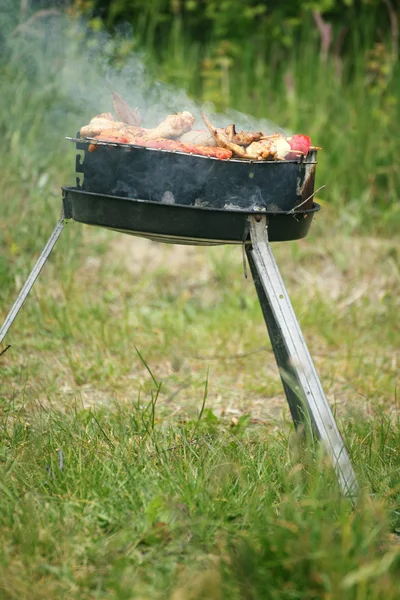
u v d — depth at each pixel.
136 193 3.55
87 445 3.98
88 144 3.65
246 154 3.66
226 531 3.23
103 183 3.62
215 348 6.31
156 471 3.70
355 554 2.94
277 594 2.80
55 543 3.10
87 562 3.07
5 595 2.85
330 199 8.76
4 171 7.92
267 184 3.60
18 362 5.69
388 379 5.54
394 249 7.91
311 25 10.61
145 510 3.31
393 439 4.26
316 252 8.01
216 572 2.90
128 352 6.02
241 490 3.55
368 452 4.07
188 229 3.54
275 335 4.29
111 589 2.89
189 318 6.94
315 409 3.63
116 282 7.43
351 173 8.87
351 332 6.68
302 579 2.85
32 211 7.60
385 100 9.52
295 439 3.79
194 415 4.55
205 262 7.88
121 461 3.75
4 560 2.99
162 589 2.89
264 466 3.79
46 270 7.26
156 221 3.53
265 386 5.56
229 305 7.22
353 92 9.55
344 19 10.87
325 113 9.18
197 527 3.22
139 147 3.47
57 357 5.86
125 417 4.44
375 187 8.96
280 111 9.36
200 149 3.59
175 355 5.86
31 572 2.97
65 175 8.21
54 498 3.44
